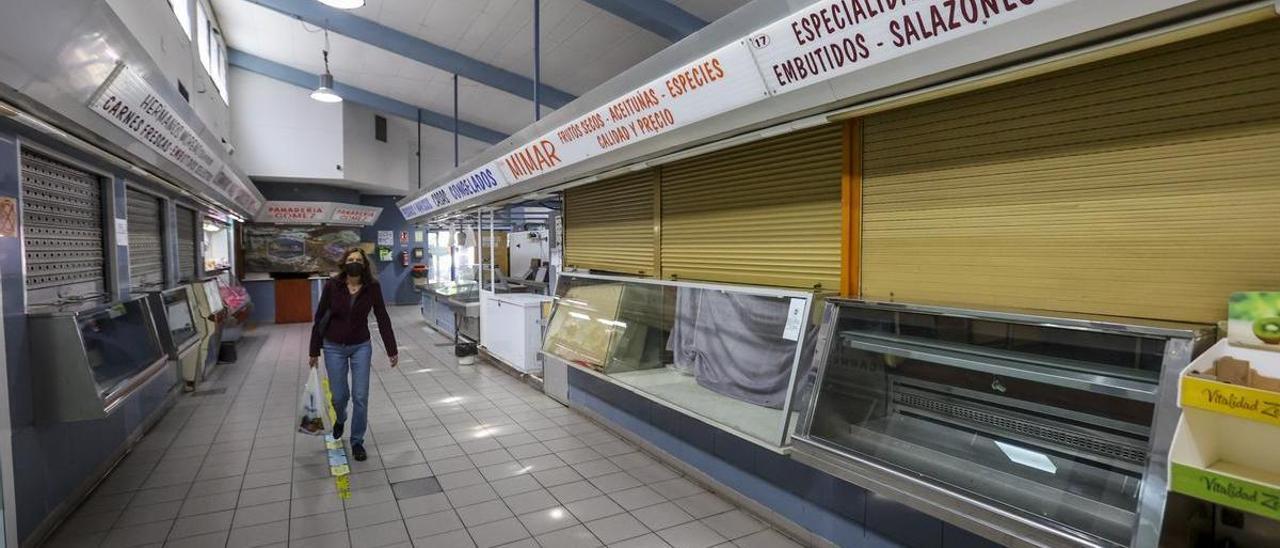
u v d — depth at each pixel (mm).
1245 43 1477
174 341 4594
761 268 2961
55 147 3311
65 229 3600
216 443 4352
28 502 2689
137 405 4316
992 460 1873
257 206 10875
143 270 5305
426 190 9281
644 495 3354
